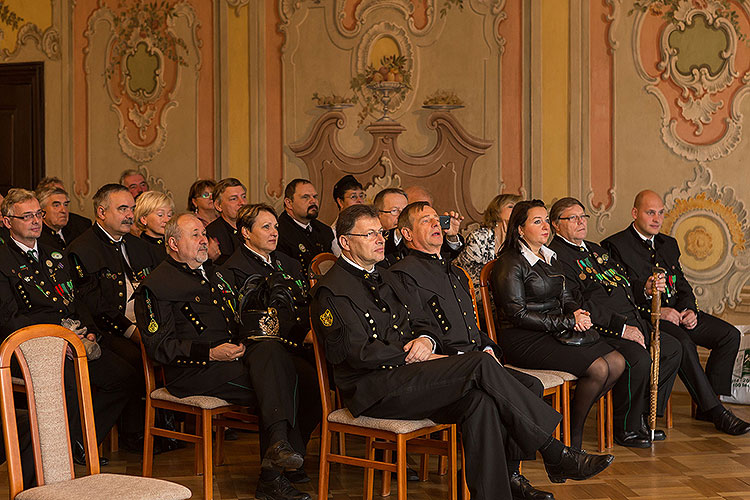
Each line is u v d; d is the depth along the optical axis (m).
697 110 5.82
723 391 4.93
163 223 4.68
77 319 4.04
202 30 6.36
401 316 3.42
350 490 3.68
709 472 3.90
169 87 6.43
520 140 5.98
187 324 3.62
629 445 4.34
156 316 3.55
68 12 6.58
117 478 2.47
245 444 4.41
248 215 3.91
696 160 5.82
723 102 5.80
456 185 6.04
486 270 4.23
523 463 4.06
